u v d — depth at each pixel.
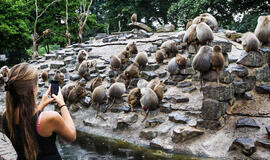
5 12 24.19
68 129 2.18
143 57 10.05
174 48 10.80
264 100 6.72
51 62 15.55
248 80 7.07
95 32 39.62
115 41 16.69
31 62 16.84
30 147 1.99
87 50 15.27
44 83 12.40
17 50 28.02
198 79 8.53
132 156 5.77
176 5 24.47
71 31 29.48
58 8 28.19
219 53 5.98
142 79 8.80
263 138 5.43
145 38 15.68
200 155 5.49
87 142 6.86
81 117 8.65
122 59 10.68
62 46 31.64
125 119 7.23
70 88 9.20
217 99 6.07
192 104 7.39
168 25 17.02
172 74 8.97
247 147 5.12
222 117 6.24
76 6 29.22
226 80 6.07
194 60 6.25
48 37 28.78
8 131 2.11
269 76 7.26
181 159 5.44
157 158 5.57
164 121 7.00
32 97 2.08
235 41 11.92
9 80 2.01
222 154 5.40
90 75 11.41
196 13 21.89
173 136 6.07
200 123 6.28
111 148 6.35
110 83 9.95
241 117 6.30
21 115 2.00
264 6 20.11
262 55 7.16
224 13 22.97
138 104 7.97
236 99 6.88
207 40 7.31
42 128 2.04
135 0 30.44
